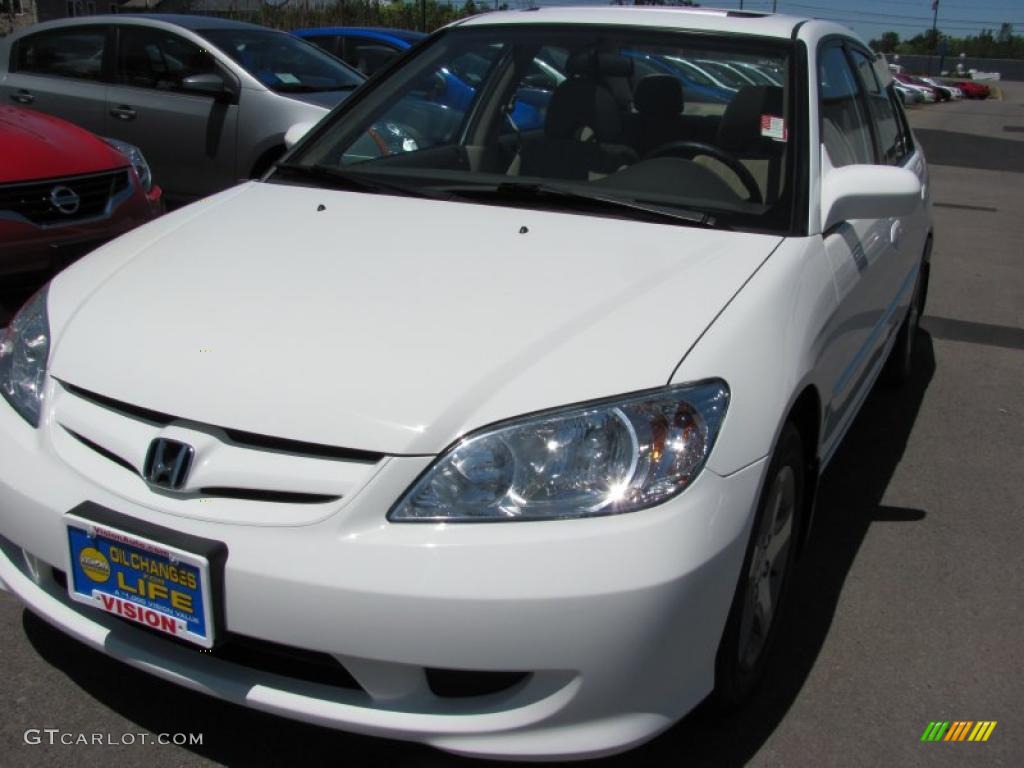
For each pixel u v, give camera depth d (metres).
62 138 4.54
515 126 3.24
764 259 2.42
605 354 1.98
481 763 2.17
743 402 2.01
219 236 2.60
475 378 1.92
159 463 1.94
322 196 2.87
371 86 3.47
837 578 3.09
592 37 3.22
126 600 1.96
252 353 2.02
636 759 2.20
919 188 2.77
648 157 2.99
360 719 1.87
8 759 2.12
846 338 2.77
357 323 2.08
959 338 6.01
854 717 2.42
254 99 6.71
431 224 2.60
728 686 2.17
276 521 1.85
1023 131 26.98
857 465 3.99
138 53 7.05
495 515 1.80
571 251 2.41
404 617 1.76
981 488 3.83
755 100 2.92
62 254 4.24
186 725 2.26
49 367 2.19
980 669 2.65
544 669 1.80
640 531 1.80
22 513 2.07
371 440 1.84
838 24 3.75
